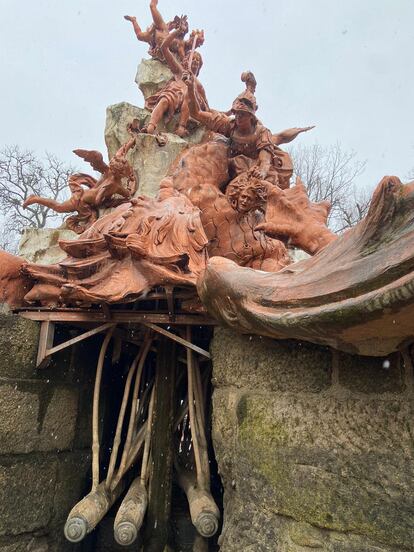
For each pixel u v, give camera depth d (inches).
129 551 132.3
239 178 143.2
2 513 102.7
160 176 227.5
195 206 139.3
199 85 265.9
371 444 68.4
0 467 102.8
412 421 64.6
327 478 72.1
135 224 116.6
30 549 110.0
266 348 89.0
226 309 87.9
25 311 114.2
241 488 86.1
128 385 130.5
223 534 90.6
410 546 61.4
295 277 73.0
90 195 220.4
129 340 136.7
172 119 257.4
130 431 128.3
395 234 56.9
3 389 104.1
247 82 196.1
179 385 143.2
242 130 167.9
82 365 133.0
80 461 130.7
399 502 63.6
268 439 82.4
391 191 58.1
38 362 112.1
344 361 74.9
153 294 106.8
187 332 115.7
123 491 133.6
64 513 122.7
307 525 72.9
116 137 259.4
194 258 109.6
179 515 128.2
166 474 121.5
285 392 83.0
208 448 138.9
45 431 116.2
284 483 77.6
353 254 62.1
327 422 74.6
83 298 105.5
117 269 111.7
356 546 66.8
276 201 141.2
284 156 177.3
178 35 289.9
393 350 64.8
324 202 147.9
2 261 116.0
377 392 69.7
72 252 121.9
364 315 57.2
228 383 97.3
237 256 145.3
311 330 66.8
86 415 134.4
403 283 51.4
